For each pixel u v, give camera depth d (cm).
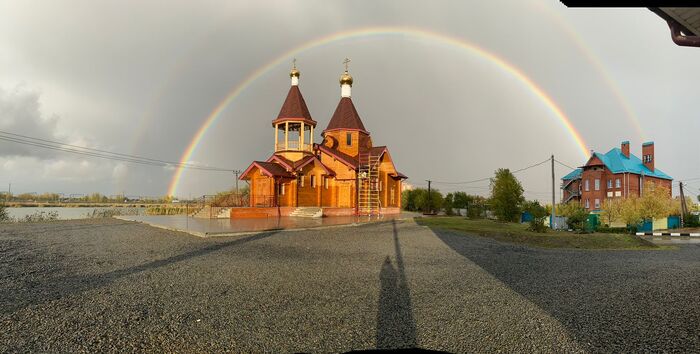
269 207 2689
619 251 1536
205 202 3023
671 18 409
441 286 764
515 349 443
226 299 635
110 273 831
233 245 1294
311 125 3166
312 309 586
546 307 623
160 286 718
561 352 436
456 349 441
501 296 693
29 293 658
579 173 5525
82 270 859
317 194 3050
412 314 571
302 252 1177
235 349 434
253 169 2892
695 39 417
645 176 4894
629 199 3234
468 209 3638
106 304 598
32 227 1886
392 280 807
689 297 705
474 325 526
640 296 711
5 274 811
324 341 459
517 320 550
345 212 3011
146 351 425
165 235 1552
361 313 570
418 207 5128
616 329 517
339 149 3369
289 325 514
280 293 678
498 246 1519
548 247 1647
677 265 1134
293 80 3150
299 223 2122
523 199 3128
